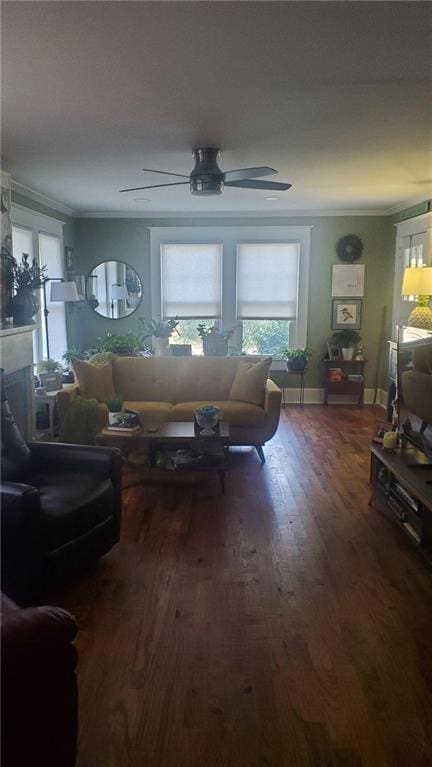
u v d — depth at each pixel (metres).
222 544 3.07
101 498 2.75
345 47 2.15
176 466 3.87
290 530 3.25
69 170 4.38
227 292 6.99
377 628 2.29
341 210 6.66
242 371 4.97
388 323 6.88
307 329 7.02
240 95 2.69
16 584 2.31
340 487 3.99
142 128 3.23
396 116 3.01
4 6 1.80
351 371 7.04
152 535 3.19
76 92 2.64
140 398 5.14
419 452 3.44
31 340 4.35
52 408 4.79
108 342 6.16
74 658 1.40
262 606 2.45
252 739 1.70
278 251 6.88
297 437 5.42
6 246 4.29
